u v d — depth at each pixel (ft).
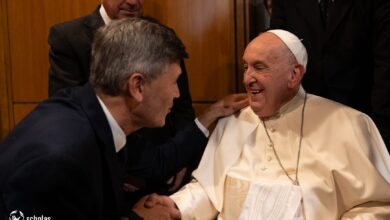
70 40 6.06
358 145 4.95
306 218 4.75
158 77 3.63
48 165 3.09
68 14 8.31
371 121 5.20
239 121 5.72
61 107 3.62
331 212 4.84
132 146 5.25
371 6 5.69
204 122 5.78
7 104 8.77
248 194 4.99
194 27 7.82
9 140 3.45
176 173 5.69
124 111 3.70
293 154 5.24
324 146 5.14
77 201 3.34
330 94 5.97
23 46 8.56
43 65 8.52
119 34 3.59
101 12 6.21
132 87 3.56
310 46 6.06
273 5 6.51
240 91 7.87
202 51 7.86
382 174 4.91
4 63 8.65
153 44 3.59
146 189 5.54
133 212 4.44
